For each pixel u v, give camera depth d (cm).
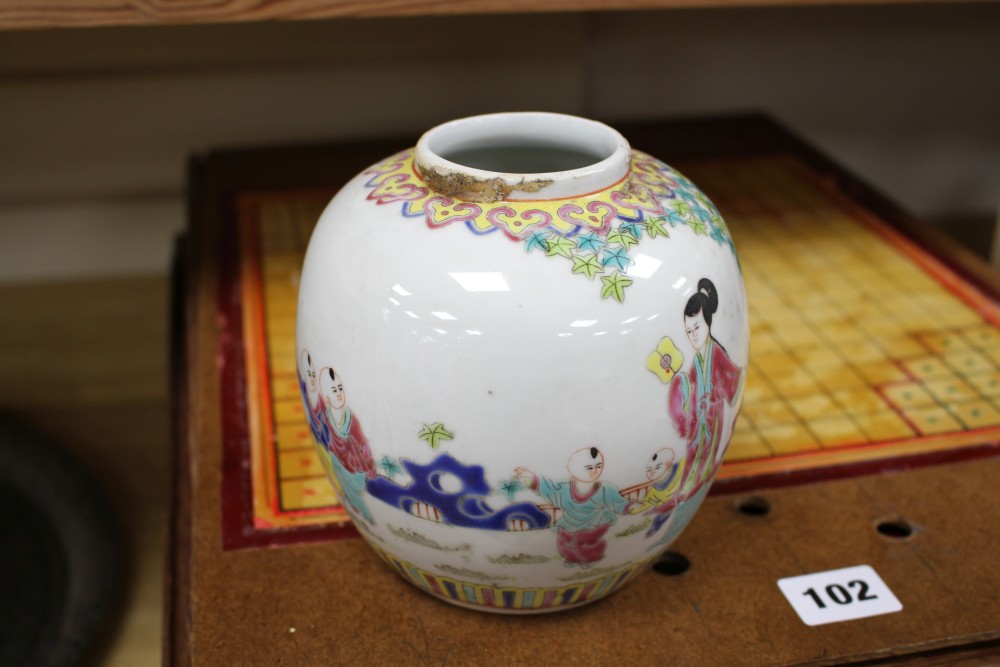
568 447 44
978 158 131
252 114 112
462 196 46
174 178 115
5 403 122
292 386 70
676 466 47
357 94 113
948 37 122
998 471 63
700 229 47
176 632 59
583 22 112
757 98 123
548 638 51
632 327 43
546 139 52
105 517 111
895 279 85
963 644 51
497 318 42
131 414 125
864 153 129
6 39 101
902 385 71
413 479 46
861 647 50
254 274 84
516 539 47
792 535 58
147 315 122
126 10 67
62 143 110
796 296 82
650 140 112
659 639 51
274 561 56
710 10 116
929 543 57
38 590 105
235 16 69
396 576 56
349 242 47
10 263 117
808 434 66
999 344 76
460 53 112
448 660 50
